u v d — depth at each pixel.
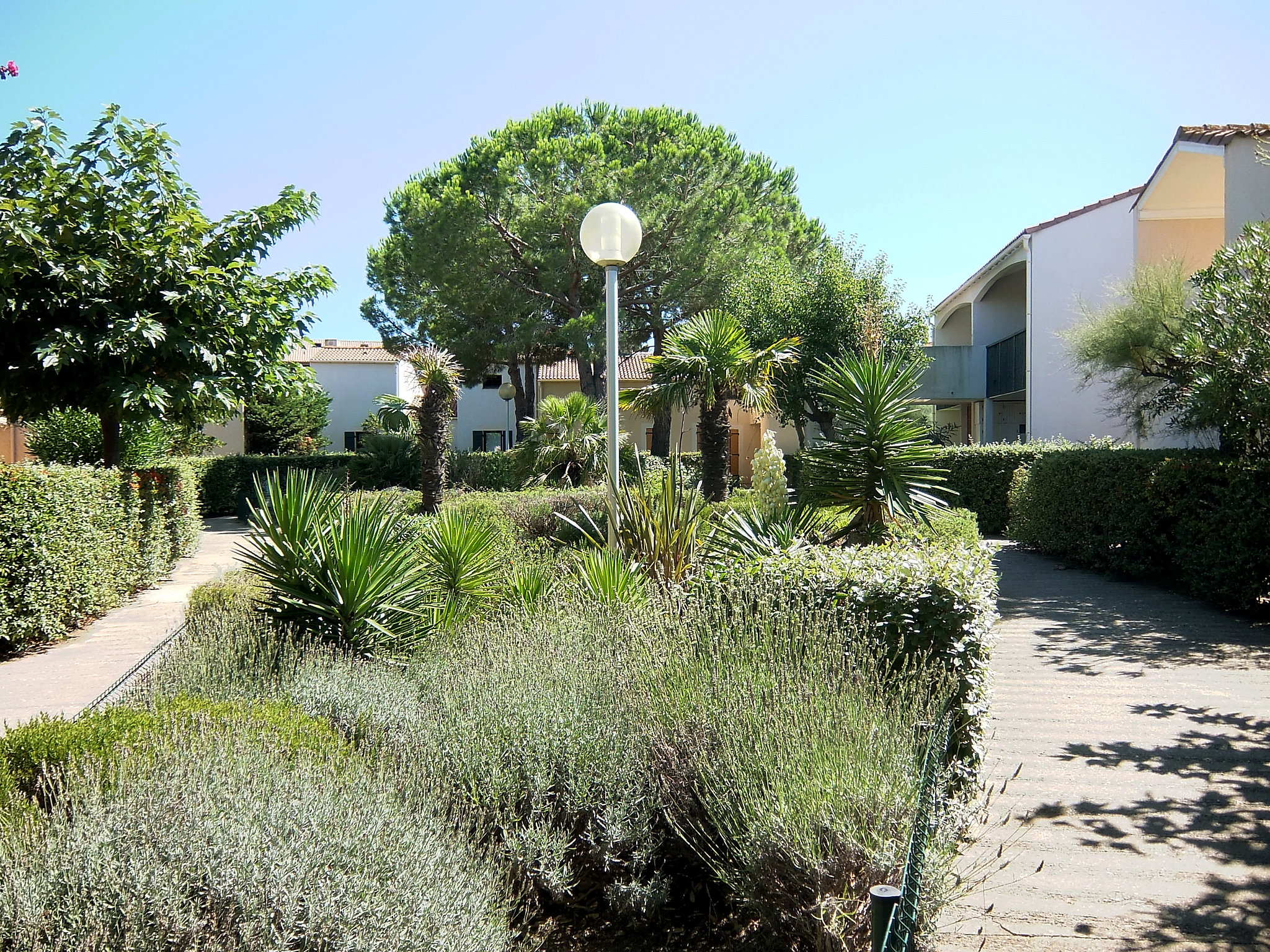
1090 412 18.25
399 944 2.34
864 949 2.75
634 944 3.15
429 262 21.69
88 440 18.95
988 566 4.83
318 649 4.86
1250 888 3.44
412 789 3.09
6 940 2.14
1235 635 7.97
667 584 5.99
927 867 2.71
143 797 2.51
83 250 10.85
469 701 3.77
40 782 2.85
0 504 7.42
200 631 5.20
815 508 8.23
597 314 21.62
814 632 3.99
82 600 8.90
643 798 3.39
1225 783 4.50
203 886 2.32
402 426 26.69
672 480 7.24
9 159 10.90
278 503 5.73
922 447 8.02
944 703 3.79
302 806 2.57
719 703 3.60
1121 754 4.93
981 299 25.55
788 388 22.56
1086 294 18.58
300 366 13.04
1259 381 8.76
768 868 2.92
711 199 21.97
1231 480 9.02
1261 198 12.09
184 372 11.28
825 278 23.14
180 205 11.90
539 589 6.22
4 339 10.80
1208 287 9.92
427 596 6.00
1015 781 4.56
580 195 20.80
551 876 3.11
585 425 18.38
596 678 4.01
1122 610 9.30
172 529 13.49
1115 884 3.49
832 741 3.20
